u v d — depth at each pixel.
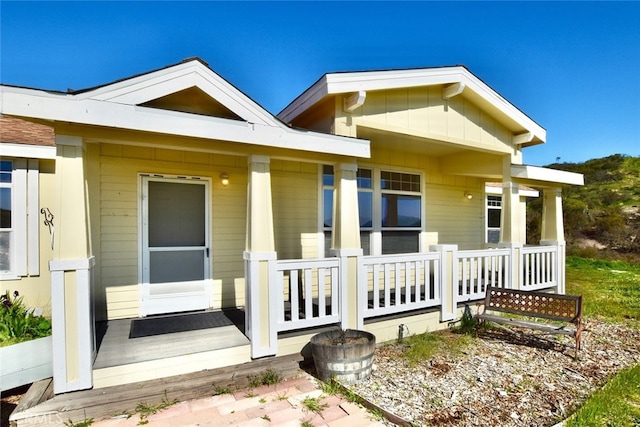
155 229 4.70
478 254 5.62
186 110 3.58
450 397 3.02
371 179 6.40
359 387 3.19
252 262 3.58
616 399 2.96
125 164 4.53
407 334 4.70
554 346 4.43
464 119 5.55
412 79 4.64
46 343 3.21
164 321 4.36
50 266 2.76
